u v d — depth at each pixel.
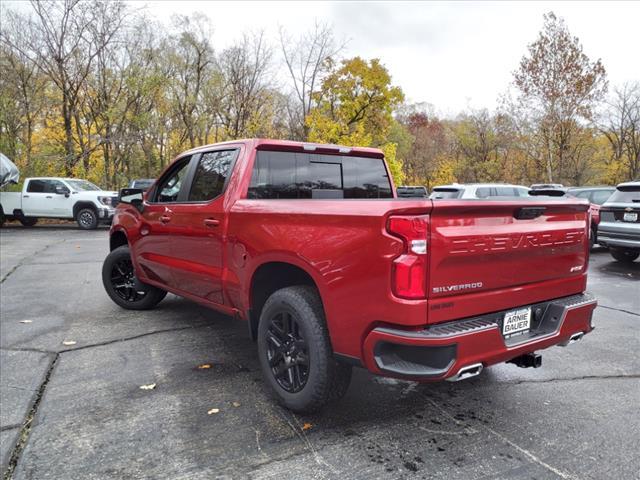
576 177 32.03
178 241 4.32
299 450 2.68
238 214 3.47
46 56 23.00
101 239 14.34
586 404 3.26
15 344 4.50
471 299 2.53
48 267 9.09
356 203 2.58
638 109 33.94
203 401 3.30
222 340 4.61
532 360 2.92
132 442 2.77
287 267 3.15
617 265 9.52
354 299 2.55
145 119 26.06
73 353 4.25
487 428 2.93
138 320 5.28
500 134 38.66
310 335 2.82
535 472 2.46
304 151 4.01
